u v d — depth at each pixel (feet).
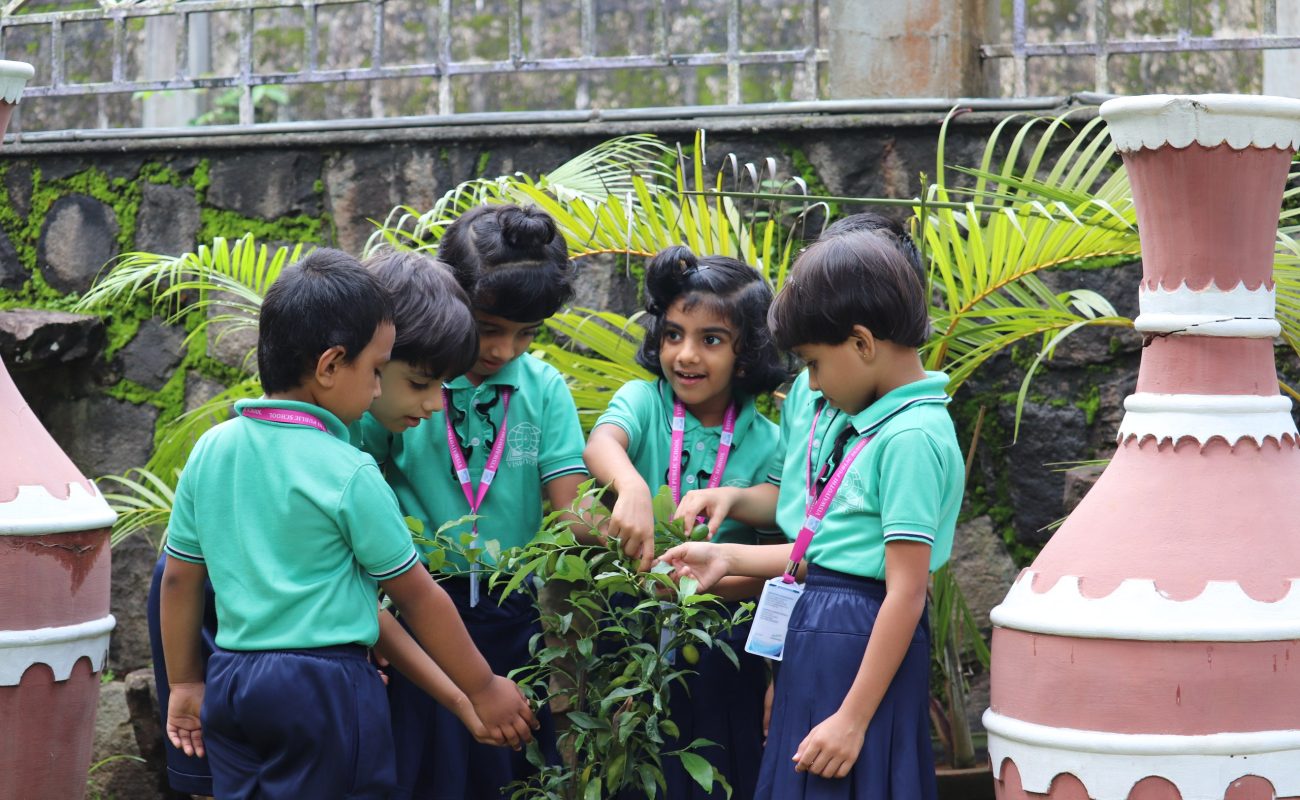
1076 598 7.01
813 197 8.93
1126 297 11.07
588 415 10.36
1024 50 11.84
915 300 7.71
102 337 12.80
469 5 22.80
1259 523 6.94
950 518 7.84
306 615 7.28
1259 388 7.24
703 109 11.74
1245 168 7.06
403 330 7.70
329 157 12.47
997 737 7.30
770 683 9.27
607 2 22.58
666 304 8.86
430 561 8.13
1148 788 6.75
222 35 22.20
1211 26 18.86
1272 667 6.70
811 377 7.98
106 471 12.78
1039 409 11.24
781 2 22.25
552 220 8.58
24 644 8.07
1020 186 8.76
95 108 19.07
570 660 9.59
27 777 8.20
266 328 7.48
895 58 11.87
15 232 13.12
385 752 7.49
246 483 7.44
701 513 8.80
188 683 8.00
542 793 8.25
